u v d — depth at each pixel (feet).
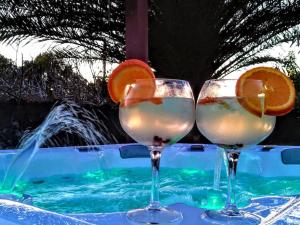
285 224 1.95
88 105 15.23
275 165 6.46
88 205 4.02
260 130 2.19
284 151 6.72
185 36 16.11
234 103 2.14
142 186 5.05
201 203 3.81
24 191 4.84
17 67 17.44
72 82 17.78
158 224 1.98
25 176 5.77
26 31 16.62
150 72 2.48
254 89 2.15
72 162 6.42
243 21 17.42
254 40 18.02
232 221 2.04
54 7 16.44
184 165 6.75
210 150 6.87
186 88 2.32
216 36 16.56
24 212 1.84
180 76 16.75
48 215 1.82
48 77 17.63
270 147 6.93
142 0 11.09
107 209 3.84
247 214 2.16
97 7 16.87
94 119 14.82
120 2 16.80
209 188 4.57
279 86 2.25
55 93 17.46
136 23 11.02
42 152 6.29
